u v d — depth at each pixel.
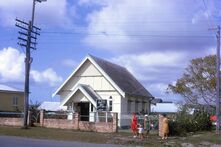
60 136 32.75
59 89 47.38
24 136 32.75
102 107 42.50
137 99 49.56
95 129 38.44
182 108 52.19
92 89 45.97
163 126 34.06
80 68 46.91
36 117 41.81
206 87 55.41
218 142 32.41
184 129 39.03
